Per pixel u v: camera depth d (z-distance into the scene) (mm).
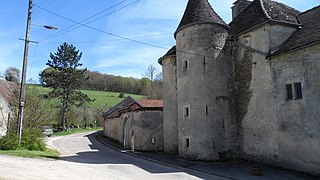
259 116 17812
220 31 20250
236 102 19734
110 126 38719
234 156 19250
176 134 23000
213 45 19812
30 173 11664
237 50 20000
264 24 17797
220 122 19156
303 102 15141
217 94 19406
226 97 19828
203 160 18344
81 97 52500
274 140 16656
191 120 19219
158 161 18984
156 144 25297
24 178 10516
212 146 18578
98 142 33500
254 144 18047
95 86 84875
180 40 20969
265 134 17297
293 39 17016
